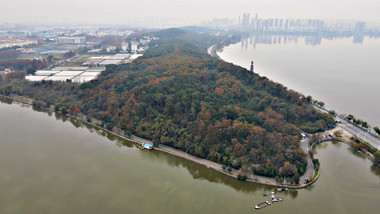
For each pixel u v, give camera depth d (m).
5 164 163.12
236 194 138.62
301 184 140.75
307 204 129.50
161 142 185.12
